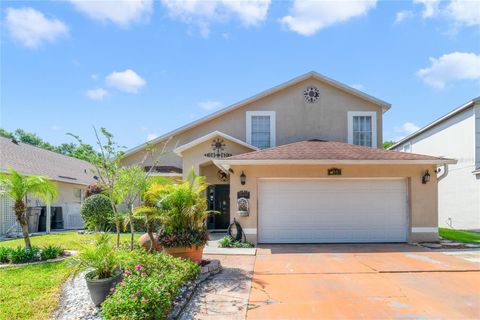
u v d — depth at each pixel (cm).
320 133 1767
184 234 839
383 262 941
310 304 611
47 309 577
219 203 1794
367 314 564
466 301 622
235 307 599
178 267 709
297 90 1792
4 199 1570
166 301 524
